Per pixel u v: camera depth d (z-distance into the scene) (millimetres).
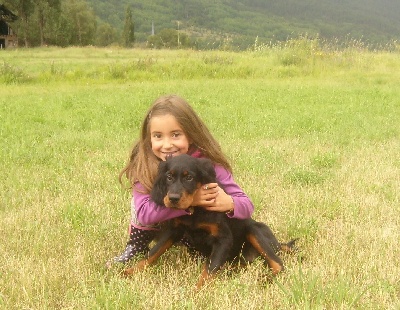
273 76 10812
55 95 7965
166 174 1691
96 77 10594
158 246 1868
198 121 1933
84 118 5617
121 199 2799
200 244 1833
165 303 1679
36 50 22906
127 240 2271
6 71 10148
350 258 2020
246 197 1902
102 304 1667
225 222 1794
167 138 1889
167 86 9000
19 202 2838
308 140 4449
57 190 3004
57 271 1922
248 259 1956
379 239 2244
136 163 1947
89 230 2340
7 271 1949
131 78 10547
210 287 1722
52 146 4156
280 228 2377
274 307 1703
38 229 2389
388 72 11336
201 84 9352
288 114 5852
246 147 4094
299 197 2820
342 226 2432
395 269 1933
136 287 1749
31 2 34031
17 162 3633
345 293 1706
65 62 15117
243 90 8266
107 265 1978
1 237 2320
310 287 1713
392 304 1704
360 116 5691
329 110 6203
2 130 4848
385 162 3684
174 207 1643
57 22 35688
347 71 11391
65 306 1710
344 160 3775
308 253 2113
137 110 6148
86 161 3684
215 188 1731
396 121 5473
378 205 2752
